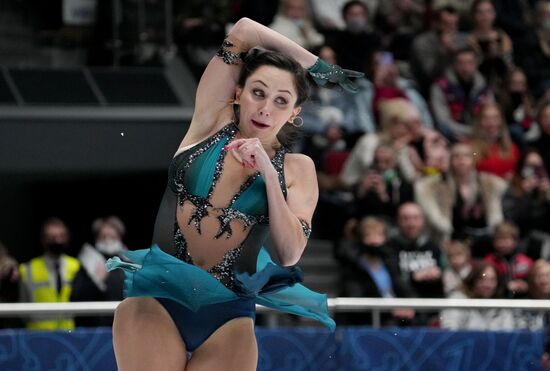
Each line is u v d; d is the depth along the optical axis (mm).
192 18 29984
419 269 22203
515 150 26750
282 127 11164
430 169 25188
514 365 17344
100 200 28578
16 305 16188
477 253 24672
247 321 11031
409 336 17125
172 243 10914
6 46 30266
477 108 28094
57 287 21797
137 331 10719
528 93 29812
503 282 21750
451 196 24891
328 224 25859
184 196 10898
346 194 25562
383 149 25000
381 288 21703
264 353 16812
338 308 17000
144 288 10719
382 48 28531
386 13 29688
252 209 10836
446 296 22109
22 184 27922
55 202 28281
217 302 10852
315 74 11328
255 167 10562
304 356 16891
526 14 31734
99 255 21703
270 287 11008
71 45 30531
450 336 17219
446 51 28531
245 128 10945
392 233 22656
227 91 11102
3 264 21703
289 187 11055
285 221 10531
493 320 19125
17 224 27969
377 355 17031
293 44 11258
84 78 29250
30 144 27531
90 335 16578
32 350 16438
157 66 29875
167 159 28438
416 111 25703
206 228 10828
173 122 28359
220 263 10852
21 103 27859
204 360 10883
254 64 10898
